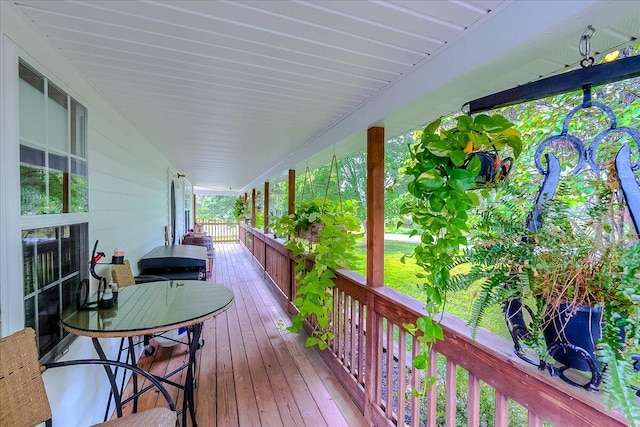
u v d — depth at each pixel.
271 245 5.17
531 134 1.58
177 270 3.56
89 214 1.98
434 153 1.10
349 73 1.66
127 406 2.15
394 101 1.79
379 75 1.68
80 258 1.86
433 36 1.29
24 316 1.30
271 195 7.57
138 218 3.30
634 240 0.78
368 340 2.04
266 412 2.09
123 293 2.02
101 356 1.57
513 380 1.06
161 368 2.62
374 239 2.00
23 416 1.03
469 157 1.09
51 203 1.53
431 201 1.15
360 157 4.10
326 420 2.02
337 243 2.56
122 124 2.63
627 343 0.73
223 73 1.70
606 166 0.87
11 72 1.20
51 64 1.48
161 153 4.49
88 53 1.51
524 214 1.00
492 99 1.18
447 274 1.15
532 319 0.92
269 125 2.74
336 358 2.57
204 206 20.05
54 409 1.48
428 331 1.27
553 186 0.95
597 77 0.91
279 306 4.35
